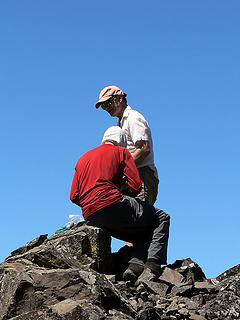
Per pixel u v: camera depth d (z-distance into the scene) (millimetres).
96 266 5828
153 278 5754
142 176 7051
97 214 5898
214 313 5246
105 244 5973
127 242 6672
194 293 5648
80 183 6055
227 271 6148
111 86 7285
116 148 6074
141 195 7008
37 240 6754
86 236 5918
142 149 6906
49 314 4480
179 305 5398
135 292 5637
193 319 5125
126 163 6008
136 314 4969
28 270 5133
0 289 4965
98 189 5902
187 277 5984
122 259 6176
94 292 4785
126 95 7312
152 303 5418
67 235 6062
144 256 6016
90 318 4402
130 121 6996
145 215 5980
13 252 6688
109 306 4875
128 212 5883
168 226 6113
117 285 5625
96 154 6051
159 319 4977
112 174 5949
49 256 5398
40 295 4777
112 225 5957
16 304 4746
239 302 5336
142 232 6082
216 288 5648
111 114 7262
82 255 5836
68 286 4832
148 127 7051
